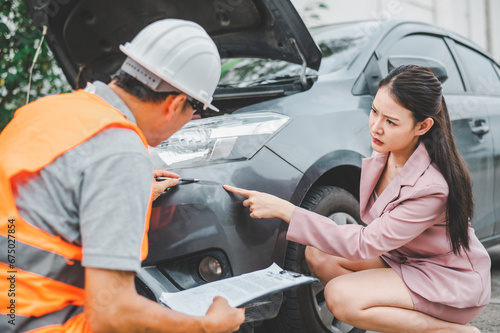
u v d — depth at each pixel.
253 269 1.74
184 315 1.17
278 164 1.86
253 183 1.78
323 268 1.90
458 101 2.88
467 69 3.26
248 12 2.15
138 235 1.08
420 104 1.56
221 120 1.91
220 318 1.24
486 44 10.84
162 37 1.22
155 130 1.29
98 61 2.35
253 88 2.18
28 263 1.10
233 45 2.49
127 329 1.10
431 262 1.72
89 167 1.08
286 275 1.57
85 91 1.26
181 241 1.61
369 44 2.64
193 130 1.82
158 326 1.12
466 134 2.78
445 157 1.61
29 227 1.09
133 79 1.22
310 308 1.94
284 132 1.94
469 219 1.67
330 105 2.20
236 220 1.71
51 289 1.13
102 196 1.06
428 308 1.67
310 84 2.27
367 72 2.51
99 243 1.04
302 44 2.18
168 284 1.62
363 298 1.66
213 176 1.72
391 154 1.80
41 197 1.09
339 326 2.08
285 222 1.82
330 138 2.06
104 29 2.21
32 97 3.38
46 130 1.13
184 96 1.24
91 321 1.08
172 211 1.62
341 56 2.57
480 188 2.80
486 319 2.41
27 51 3.08
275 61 2.71
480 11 10.51
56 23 2.15
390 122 1.61
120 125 1.13
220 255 1.69
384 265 1.89
